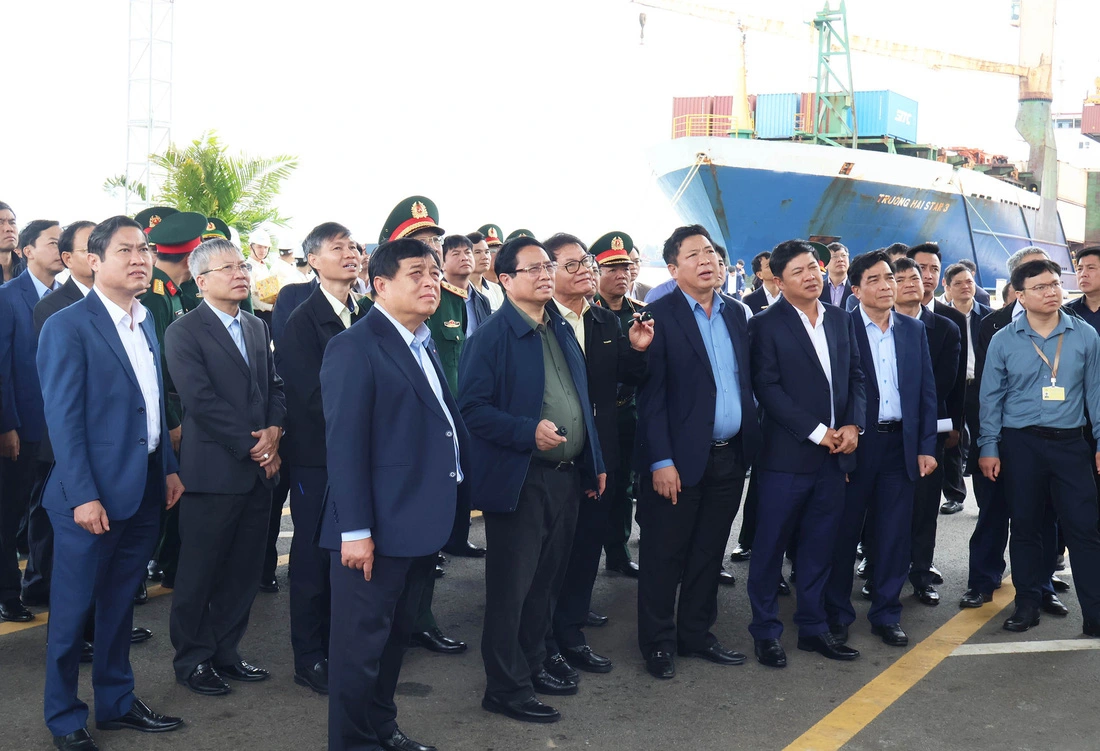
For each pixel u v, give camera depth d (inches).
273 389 148.9
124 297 123.2
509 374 129.2
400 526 107.8
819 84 1090.7
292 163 564.7
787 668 151.3
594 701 137.1
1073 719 132.1
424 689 140.6
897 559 165.5
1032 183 1350.9
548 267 129.9
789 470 152.5
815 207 1062.4
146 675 143.3
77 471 114.7
